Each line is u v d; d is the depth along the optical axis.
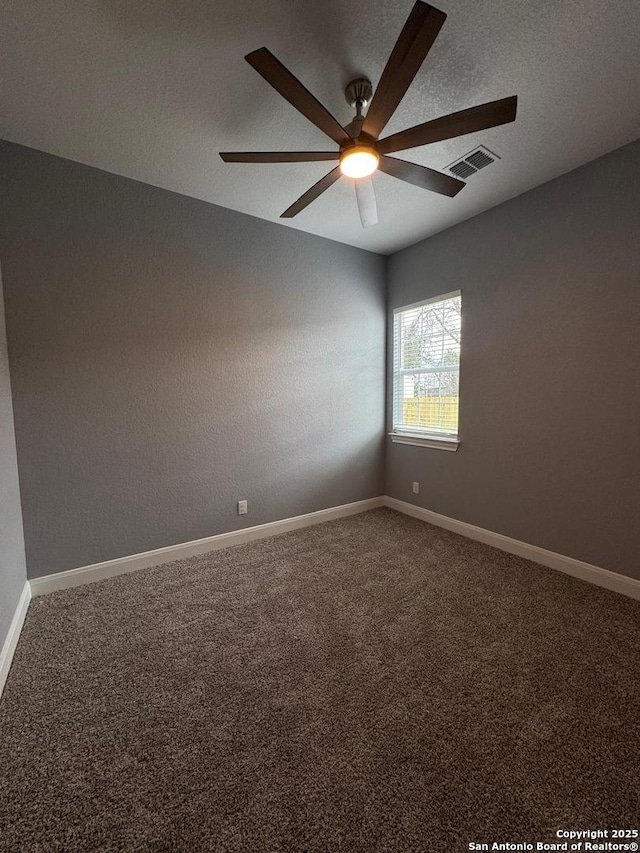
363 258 3.57
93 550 2.38
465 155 2.15
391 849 0.95
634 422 2.11
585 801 1.06
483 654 1.67
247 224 2.87
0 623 1.57
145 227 2.45
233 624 1.92
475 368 2.96
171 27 1.39
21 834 1.00
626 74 1.61
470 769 1.15
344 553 2.77
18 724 1.34
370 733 1.28
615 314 2.16
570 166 2.27
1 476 1.74
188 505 2.73
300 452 3.28
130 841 0.98
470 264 2.94
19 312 2.10
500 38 1.44
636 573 2.13
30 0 1.28
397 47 1.09
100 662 1.65
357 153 1.50
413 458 3.58
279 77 1.17
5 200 2.04
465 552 2.78
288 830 1.00
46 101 1.74
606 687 1.47
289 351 3.16
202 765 1.18
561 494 2.46
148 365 2.51
